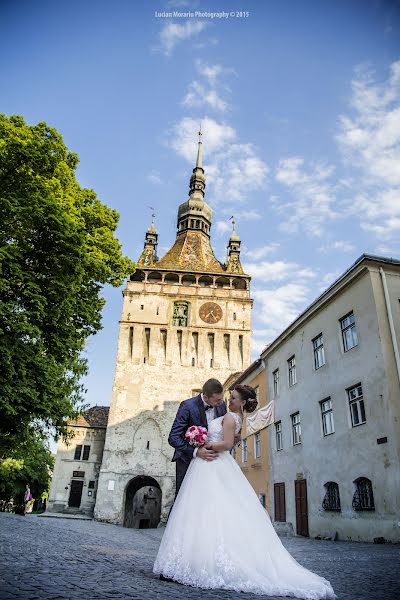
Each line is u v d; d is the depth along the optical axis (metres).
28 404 14.80
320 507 18.12
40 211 14.40
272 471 23.73
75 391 21.42
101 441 46.69
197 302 46.78
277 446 23.67
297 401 21.41
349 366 17.22
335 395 18.00
